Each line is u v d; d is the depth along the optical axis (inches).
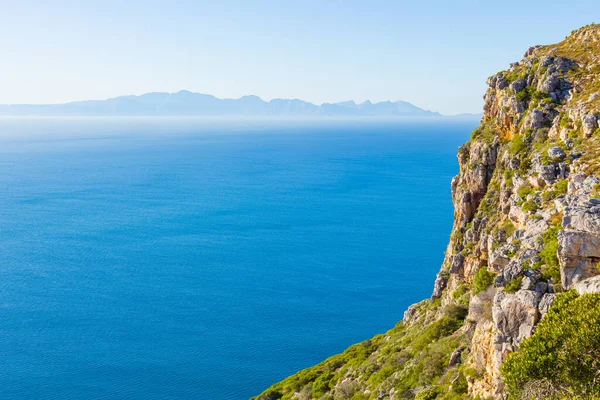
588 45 2202.3
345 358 2696.9
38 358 4173.2
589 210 1151.0
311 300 5551.2
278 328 4808.1
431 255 7263.8
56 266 6609.3
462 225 2269.9
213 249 7509.8
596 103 1740.9
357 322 4963.1
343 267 6722.4
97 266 6633.9
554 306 1030.4
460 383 1327.5
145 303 5408.5
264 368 4047.7
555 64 2111.2
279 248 7583.7
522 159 1898.4
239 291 5802.2
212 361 4146.2
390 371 1910.7
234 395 3659.0
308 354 4298.7
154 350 4333.2
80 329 4739.2
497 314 1151.0
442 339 1775.3
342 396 2011.6
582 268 1104.2
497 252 1444.4
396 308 5329.7
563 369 909.2
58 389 3708.2
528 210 1551.4
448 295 2161.7
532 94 2091.5
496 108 2341.3
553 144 1747.0
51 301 5418.3
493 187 2092.8
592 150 1576.0
